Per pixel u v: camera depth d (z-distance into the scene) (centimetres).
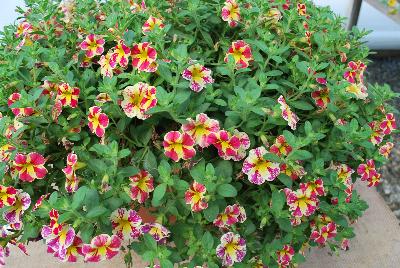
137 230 31
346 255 50
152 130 33
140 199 31
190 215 33
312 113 35
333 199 35
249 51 34
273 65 36
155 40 33
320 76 33
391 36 92
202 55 37
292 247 35
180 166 32
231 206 31
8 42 40
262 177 31
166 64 31
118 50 33
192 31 38
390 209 56
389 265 49
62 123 34
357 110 37
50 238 29
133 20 38
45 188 36
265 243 35
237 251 31
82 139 35
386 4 76
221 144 30
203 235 31
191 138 29
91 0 41
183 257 33
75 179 31
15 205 32
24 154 32
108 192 31
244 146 31
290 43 38
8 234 36
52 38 38
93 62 37
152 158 32
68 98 33
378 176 38
